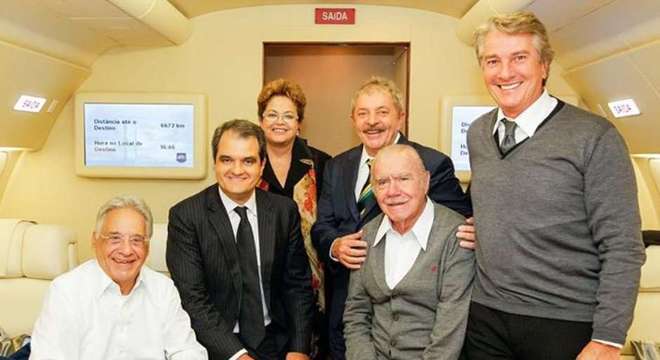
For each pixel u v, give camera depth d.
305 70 4.60
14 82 2.65
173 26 3.01
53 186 3.41
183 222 1.95
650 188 3.01
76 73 3.17
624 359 2.54
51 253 2.47
